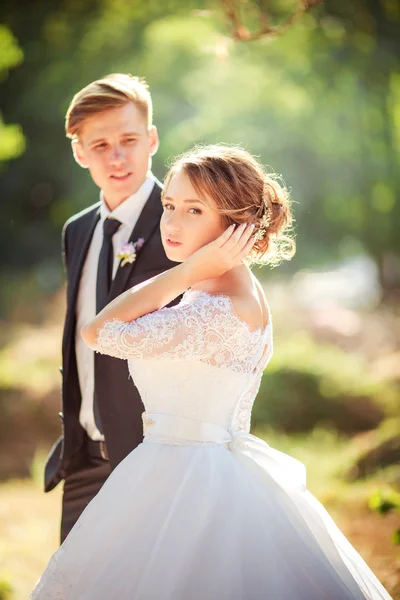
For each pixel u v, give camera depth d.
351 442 9.77
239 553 2.72
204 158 2.92
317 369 11.06
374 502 5.06
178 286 2.84
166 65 18.16
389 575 5.06
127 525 2.81
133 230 3.93
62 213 23.17
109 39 20.05
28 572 5.63
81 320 4.12
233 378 2.87
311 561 2.77
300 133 19.03
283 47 17.64
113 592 2.72
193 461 2.83
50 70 20.91
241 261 2.92
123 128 3.92
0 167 19.44
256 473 2.91
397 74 19.03
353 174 20.14
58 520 7.05
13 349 12.78
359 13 18.67
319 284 22.33
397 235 20.62
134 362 2.95
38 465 9.17
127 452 3.79
